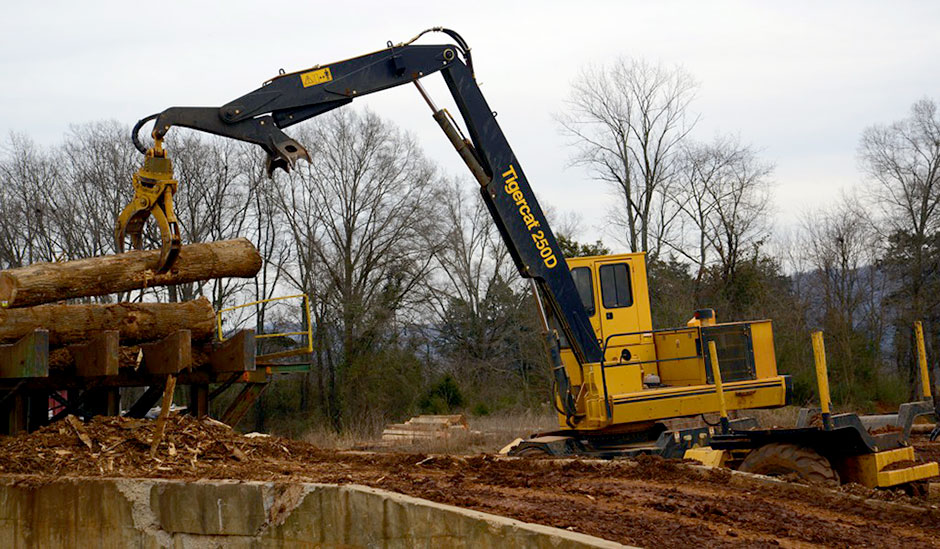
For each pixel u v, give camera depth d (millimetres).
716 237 38375
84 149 36375
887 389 32938
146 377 11008
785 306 35156
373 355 38125
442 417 27109
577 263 13539
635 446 12773
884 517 7395
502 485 8109
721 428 11102
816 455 9742
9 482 8008
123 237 10195
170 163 10203
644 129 38562
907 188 40375
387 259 39219
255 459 9250
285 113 11812
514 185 12969
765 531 6617
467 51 13133
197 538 7223
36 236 35844
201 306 11008
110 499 7594
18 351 9055
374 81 12422
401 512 6203
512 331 41469
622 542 5887
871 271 40938
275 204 39000
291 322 38719
